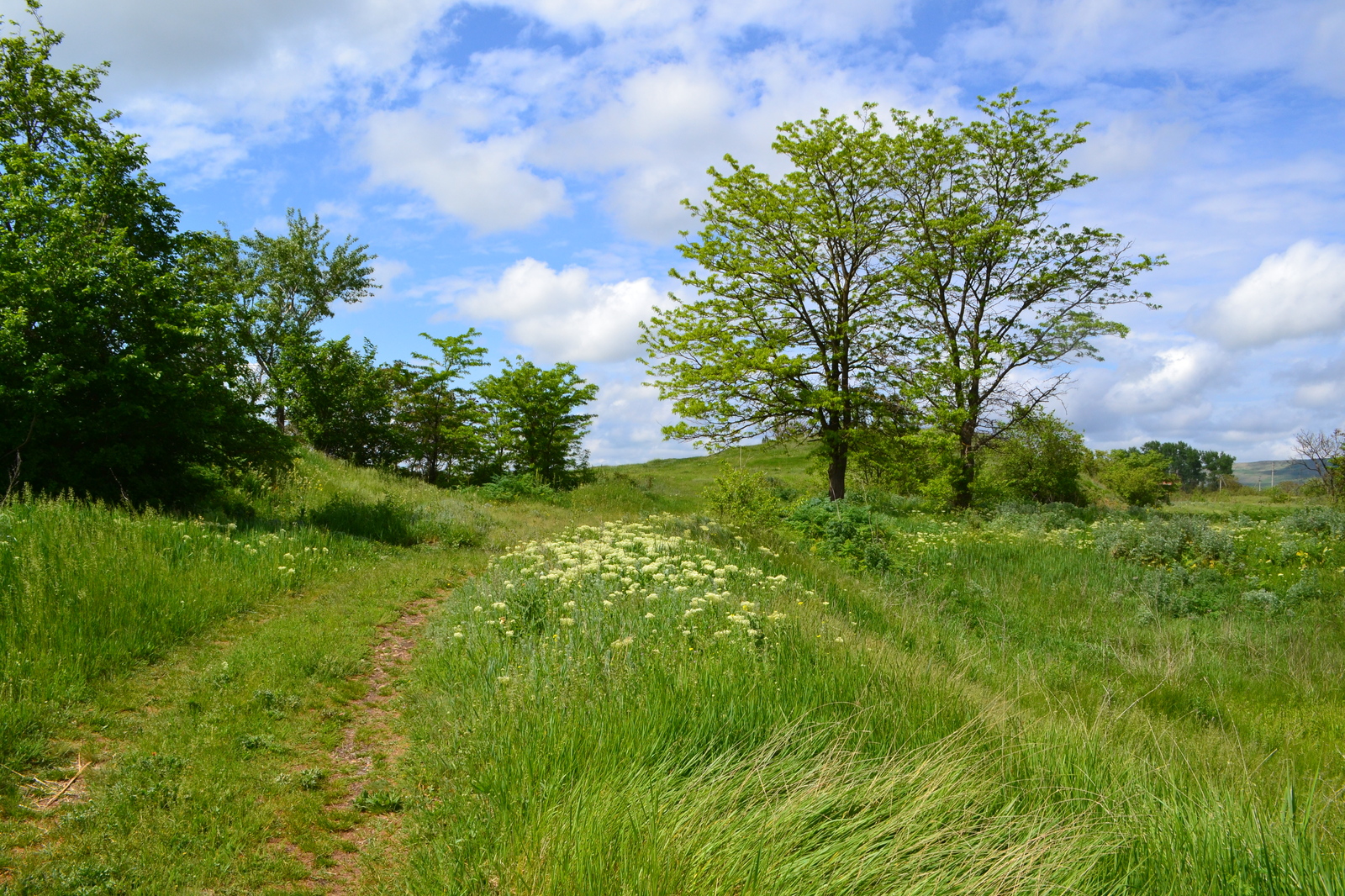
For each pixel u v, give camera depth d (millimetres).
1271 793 5207
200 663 6465
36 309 11344
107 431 11945
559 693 5258
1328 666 9445
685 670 5496
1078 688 8383
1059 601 12945
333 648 7184
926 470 27922
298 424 28750
